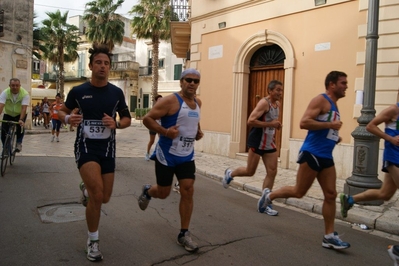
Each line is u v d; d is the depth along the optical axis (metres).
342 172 8.28
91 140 3.54
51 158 9.34
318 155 4.01
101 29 31.16
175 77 34.88
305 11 9.10
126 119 3.74
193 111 3.92
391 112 4.05
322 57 8.76
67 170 7.82
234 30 11.03
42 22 33.56
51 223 4.52
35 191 5.99
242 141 10.94
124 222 4.68
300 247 4.16
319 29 8.81
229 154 11.09
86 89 3.57
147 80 37.69
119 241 4.05
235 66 10.89
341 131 8.35
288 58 9.44
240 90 10.83
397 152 4.06
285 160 9.41
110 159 3.65
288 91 9.42
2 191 5.91
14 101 7.38
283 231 4.71
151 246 3.95
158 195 4.15
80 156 3.50
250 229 4.72
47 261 3.47
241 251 3.95
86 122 3.53
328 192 4.07
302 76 9.20
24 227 4.34
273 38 9.81
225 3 11.20
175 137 3.82
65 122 3.47
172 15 14.39
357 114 8.01
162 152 3.95
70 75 43.34
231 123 11.04
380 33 7.62
